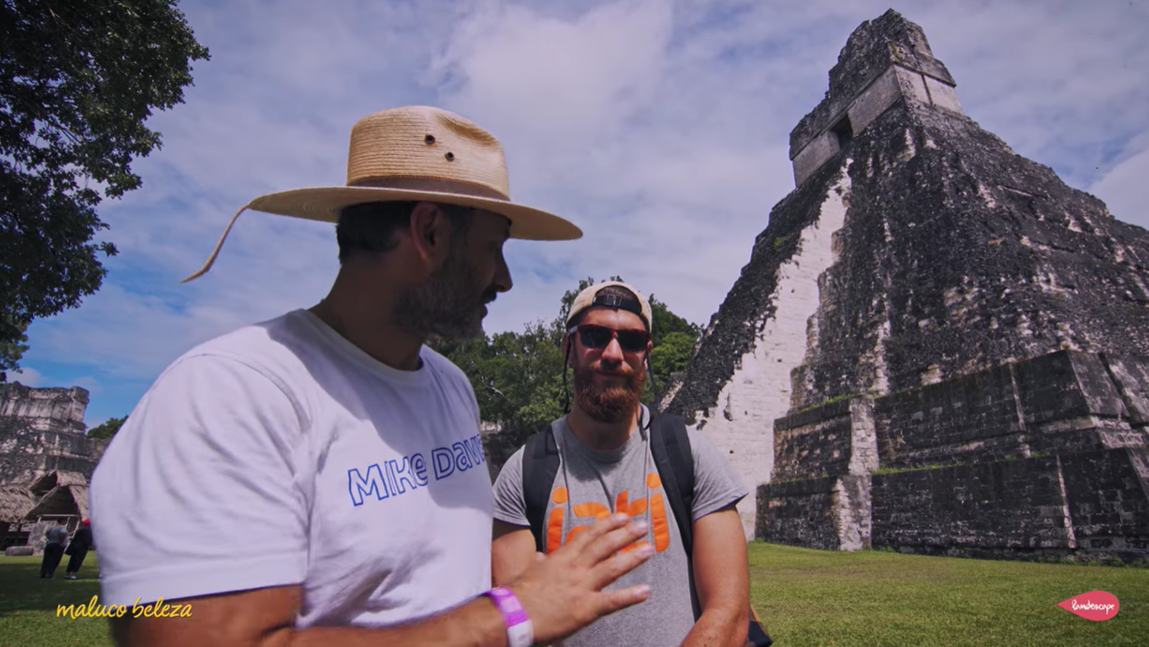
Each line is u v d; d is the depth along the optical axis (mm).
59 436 34844
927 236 16672
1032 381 11586
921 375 14555
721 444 17125
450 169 1497
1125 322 13234
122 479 1095
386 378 1492
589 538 1213
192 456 1077
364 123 1568
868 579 8523
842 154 22797
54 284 9633
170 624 987
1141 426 10695
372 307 1475
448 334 1514
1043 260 14188
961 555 11492
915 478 12820
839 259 19625
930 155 18578
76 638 5961
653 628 1899
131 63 8547
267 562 1071
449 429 1670
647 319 2291
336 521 1254
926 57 22594
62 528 12750
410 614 1325
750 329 18906
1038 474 10477
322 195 1444
